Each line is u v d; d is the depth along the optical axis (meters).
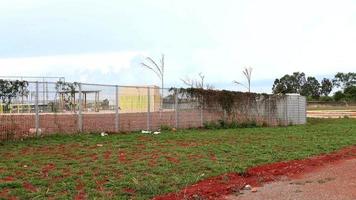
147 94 24.28
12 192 9.30
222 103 29.06
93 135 20.09
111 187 9.98
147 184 10.13
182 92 26.55
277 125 32.56
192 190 9.91
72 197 9.09
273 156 15.08
